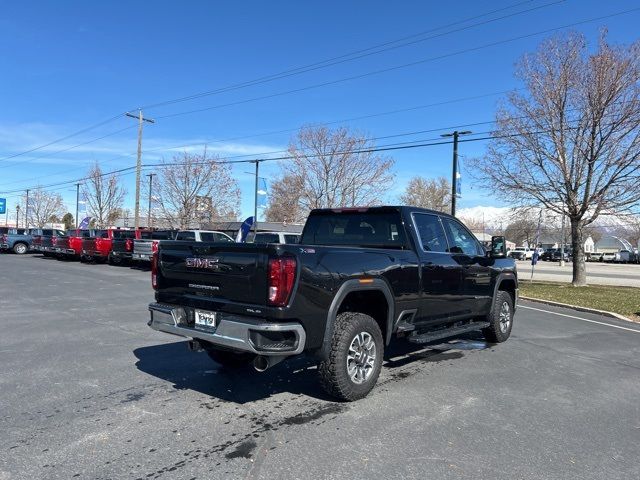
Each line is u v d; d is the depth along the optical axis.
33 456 3.78
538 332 9.48
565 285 21.33
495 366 6.69
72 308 11.00
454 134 24.41
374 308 5.68
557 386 5.81
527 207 21.12
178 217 45.69
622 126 17.95
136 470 3.58
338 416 4.69
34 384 5.53
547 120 19.02
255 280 4.64
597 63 17.94
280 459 3.78
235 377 5.91
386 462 3.76
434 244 6.70
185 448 3.95
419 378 6.03
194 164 44.91
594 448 4.10
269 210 49.00
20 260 28.19
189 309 5.23
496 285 7.89
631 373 6.54
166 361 6.58
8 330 8.49
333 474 3.56
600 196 19.05
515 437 4.28
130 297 13.00
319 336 4.77
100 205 58.28
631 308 13.37
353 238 6.73
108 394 5.23
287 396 5.25
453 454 3.92
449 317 6.83
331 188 39.38
